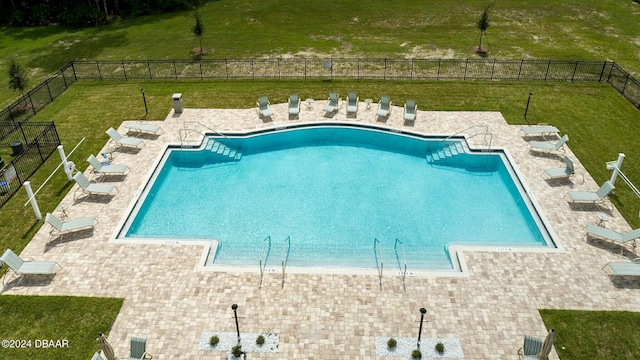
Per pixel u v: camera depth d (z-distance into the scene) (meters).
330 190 21.42
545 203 19.06
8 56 36.50
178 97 25.70
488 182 21.78
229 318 14.37
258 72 31.45
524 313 14.44
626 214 18.36
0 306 14.78
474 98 27.44
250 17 43.62
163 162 22.25
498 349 13.41
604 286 15.31
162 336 13.81
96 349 13.51
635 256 16.42
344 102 27.08
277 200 20.80
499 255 16.59
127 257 16.62
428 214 19.91
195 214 19.92
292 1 47.84
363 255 17.59
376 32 38.97
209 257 16.91
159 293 15.19
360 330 13.98
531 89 28.42
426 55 34.03
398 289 15.31
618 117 25.22
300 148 24.59
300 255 17.53
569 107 26.28
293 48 35.91
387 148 24.48
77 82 30.72
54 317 14.45
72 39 39.97
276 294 15.15
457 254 16.78
